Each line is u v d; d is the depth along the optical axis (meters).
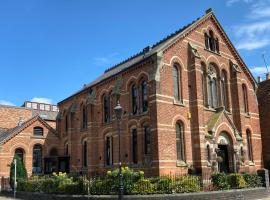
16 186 30.88
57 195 23.53
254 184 24.62
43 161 39.72
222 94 31.91
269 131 34.44
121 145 29.86
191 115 28.17
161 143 25.53
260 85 37.31
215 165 27.59
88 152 33.75
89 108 34.19
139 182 20.59
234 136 29.95
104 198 20.34
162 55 27.11
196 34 30.39
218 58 31.94
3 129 46.56
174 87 27.92
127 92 30.02
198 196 20.38
